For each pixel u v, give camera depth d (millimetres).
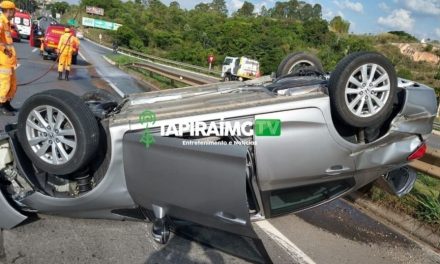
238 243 3303
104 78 14586
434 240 3764
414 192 4625
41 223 3631
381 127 3596
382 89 3322
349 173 3457
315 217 4168
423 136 3719
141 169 3143
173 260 3166
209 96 3752
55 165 3285
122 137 3166
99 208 3408
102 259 3123
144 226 3686
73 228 3578
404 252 3568
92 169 3484
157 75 17172
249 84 4406
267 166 3178
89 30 84812
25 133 3334
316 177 3344
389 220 4207
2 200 3455
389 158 3572
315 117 3201
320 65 5086
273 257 3320
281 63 5055
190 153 2971
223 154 2871
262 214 3508
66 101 3141
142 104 3822
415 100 3598
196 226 3395
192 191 3023
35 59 18422
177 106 3375
